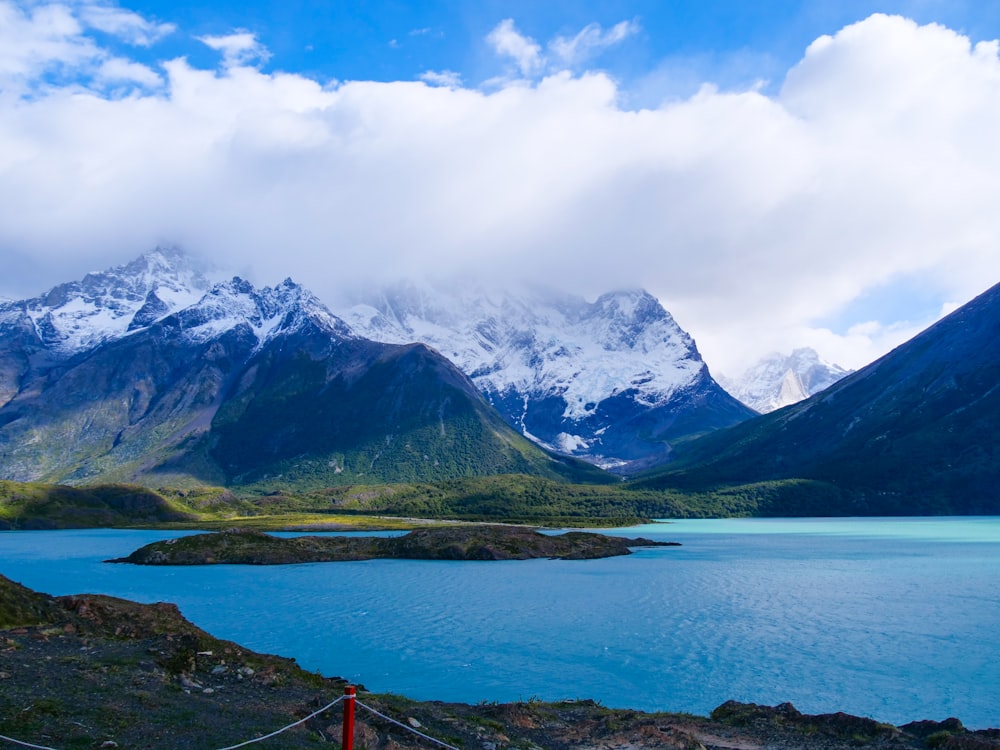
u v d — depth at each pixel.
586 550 176.50
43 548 189.38
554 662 67.44
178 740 32.97
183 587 118.56
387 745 35.78
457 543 174.25
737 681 61.19
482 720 42.88
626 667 65.62
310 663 66.75
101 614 55.50
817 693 57.78
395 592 112.94
